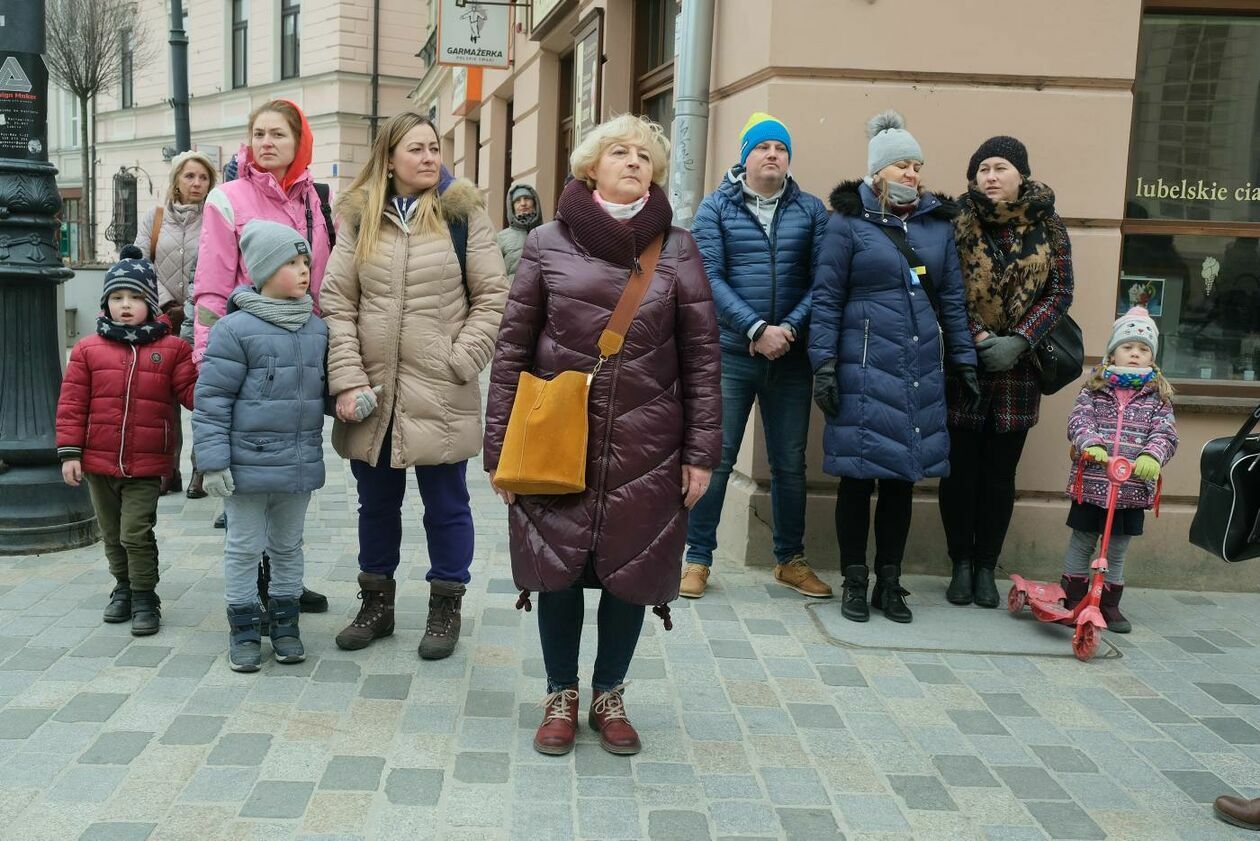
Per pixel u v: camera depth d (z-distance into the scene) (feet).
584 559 10.12
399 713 11.45
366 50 78.48
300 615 14.48
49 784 9.73
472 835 9.17
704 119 18.33
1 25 16.90
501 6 38.50
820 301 14.65
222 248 13.28
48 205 17.43
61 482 17.19
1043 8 16.74
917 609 15.64
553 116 36.55
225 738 10.73
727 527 18.19
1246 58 17.63
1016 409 15.29
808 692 12.51
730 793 10.08
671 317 10.26
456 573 13.17
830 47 16.67
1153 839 9.62
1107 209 17.07
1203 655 14.30
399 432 12.48
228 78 88.89
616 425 10.10
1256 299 17.89
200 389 12.01
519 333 10.37
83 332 42.65
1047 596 15.02
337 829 9.16
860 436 14.55
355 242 12.75
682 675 12.85
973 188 15.19
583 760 10.59
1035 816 9.93
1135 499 14.60
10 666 12.37
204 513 19.65
